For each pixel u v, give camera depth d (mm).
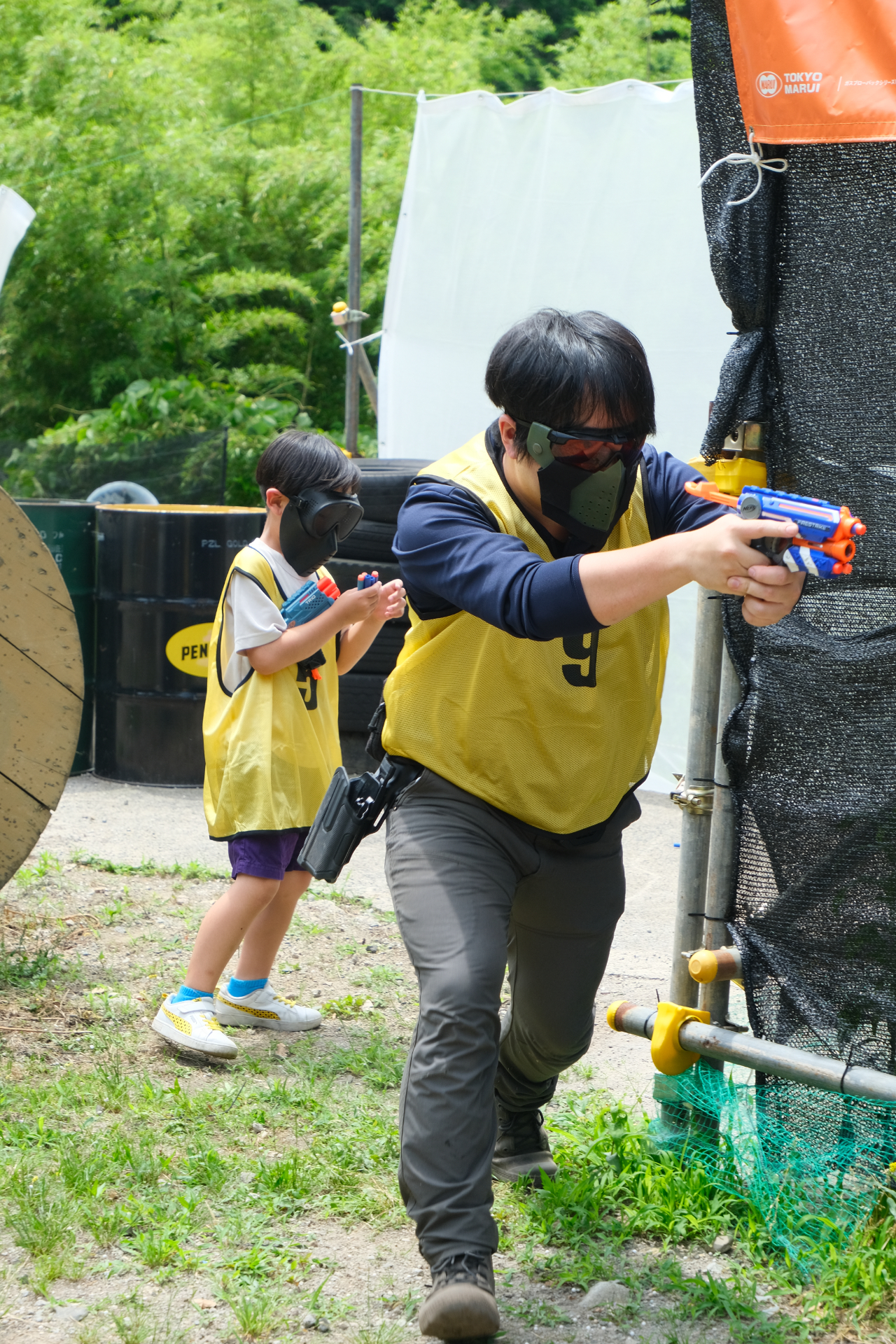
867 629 4133
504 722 3688
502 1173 4504
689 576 2893
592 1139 4699
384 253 31094
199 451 20453
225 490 20406
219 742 5625
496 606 3119
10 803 5680
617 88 10805
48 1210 4098
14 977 6227
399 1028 6098
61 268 30156
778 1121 4312
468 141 11820
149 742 10742
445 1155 3391
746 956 4414
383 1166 4594
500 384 3346
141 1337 3504
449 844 3709
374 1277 3924
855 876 4195
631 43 34344
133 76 30141
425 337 12266
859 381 4078
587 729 3734
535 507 3549
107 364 30828
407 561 3455
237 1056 5562
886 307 3994
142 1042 5641
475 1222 3373
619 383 3248
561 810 3779
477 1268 3336
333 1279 3900
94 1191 4227
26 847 5723
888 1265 3840
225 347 32094
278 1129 4879
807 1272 3922
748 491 2908
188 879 8289
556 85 35594
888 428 4020
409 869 3721
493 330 11773
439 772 3773
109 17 35656
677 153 10523
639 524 3770
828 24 3889
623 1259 4031
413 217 12219
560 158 11219
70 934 7020
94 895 7785
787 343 4242
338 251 31391
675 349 10641
